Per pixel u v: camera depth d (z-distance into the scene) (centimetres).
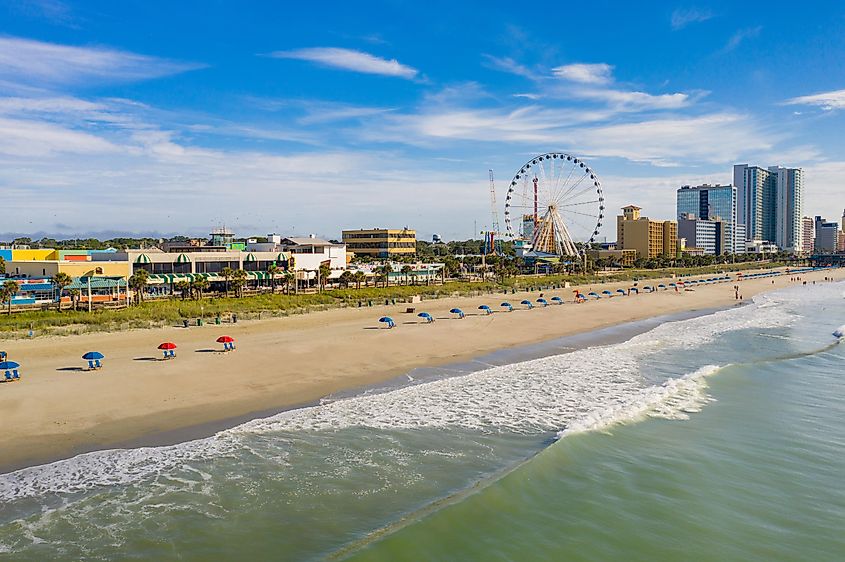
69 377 3189
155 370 3406
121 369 3406
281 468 2105
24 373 3259
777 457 2212
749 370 3722
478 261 14650
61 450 2227
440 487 1961
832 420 2678
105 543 1611
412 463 2159
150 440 2361
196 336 4628
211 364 3616
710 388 3250
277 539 1631
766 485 1967
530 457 2203
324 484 1977
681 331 5616
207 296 7181
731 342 4916
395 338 4734
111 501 1844
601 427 2525
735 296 10094
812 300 9462
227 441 2364
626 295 9844
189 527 1695
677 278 14988
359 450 2281
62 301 6178
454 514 1728
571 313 7019
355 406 2861
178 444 2322
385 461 2175
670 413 2759
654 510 1784
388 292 8544
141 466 2103
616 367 3816
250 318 5753
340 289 8662
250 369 3547
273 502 1848
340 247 10000
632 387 3269
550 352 4462
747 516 1752
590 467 2097
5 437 2327
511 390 3186
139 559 1539
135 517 1748
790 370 3738
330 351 4144
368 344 4444
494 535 1633
